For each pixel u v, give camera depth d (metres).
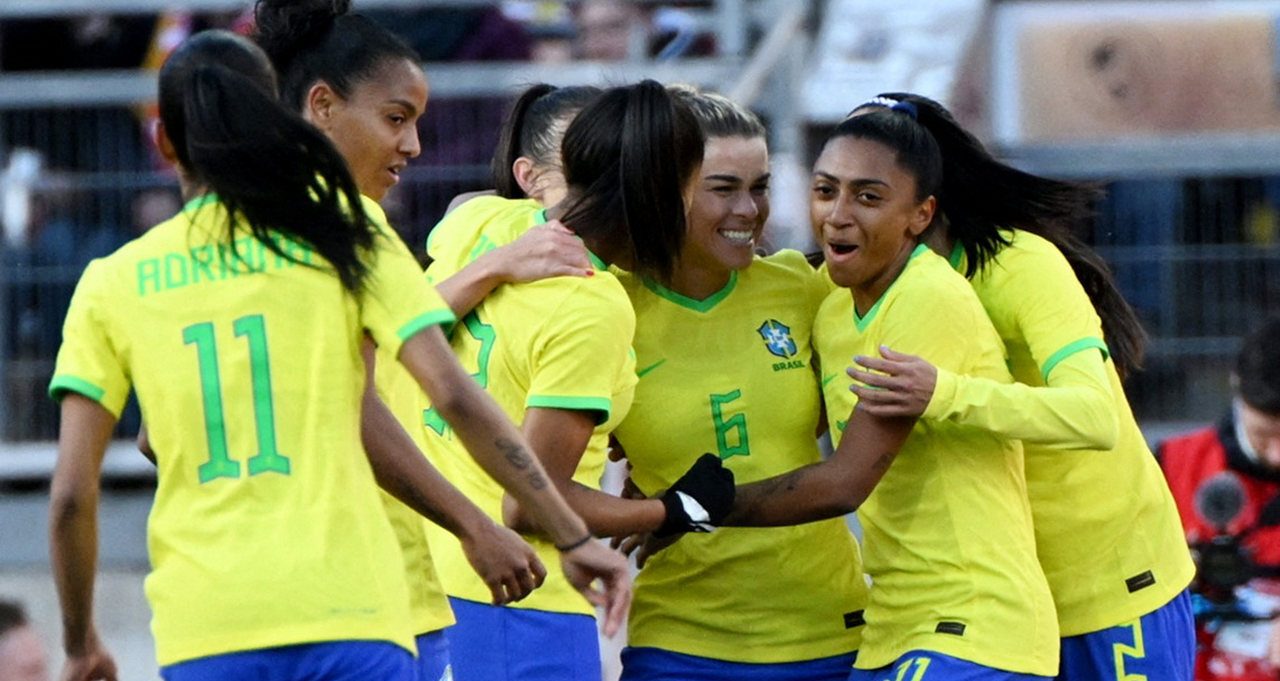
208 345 12.71
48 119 29.20
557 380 15.08
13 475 28.73
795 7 30.17
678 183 15.36
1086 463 16.64
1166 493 17.38
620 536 15.48
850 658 17.06
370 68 15.60
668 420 16.48
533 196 17.52
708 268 16.59
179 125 12.98
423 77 15.95
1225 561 19.92
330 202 12.84
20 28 30.41
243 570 12.40
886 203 15.74
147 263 12.97
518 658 15.92
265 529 12.48
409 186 29.09
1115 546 16.77
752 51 30.59
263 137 12.69
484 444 13.03
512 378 15.50
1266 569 20.02
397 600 12.74
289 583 12.38
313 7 15.66
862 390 15.45
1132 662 16.75
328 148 12.83
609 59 30.56
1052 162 30.27
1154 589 16.89
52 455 28.81
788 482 15.72
